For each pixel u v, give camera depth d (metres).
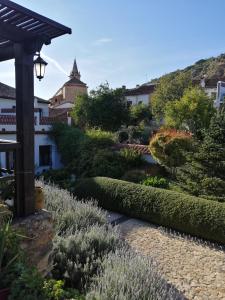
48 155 16.27
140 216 8.22
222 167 8.34
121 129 23.25
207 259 5.82
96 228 5.43
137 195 8.31
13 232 2.96
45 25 3.43
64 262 4.20
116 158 13.15
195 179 8.70
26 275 2.52
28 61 3.71
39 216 3.85
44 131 15.92
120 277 3.59
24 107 3.72
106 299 3.19
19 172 3.78
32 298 2.40
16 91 3.73
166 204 7.60
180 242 6.73
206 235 6.79
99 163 12.82
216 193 8.09
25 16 3.22
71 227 5.42
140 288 3.46
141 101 34.41
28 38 3.57
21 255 2.83
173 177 11.17
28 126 3.79
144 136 21.25
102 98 22.75
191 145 10.69
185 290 4.61
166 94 26.95
